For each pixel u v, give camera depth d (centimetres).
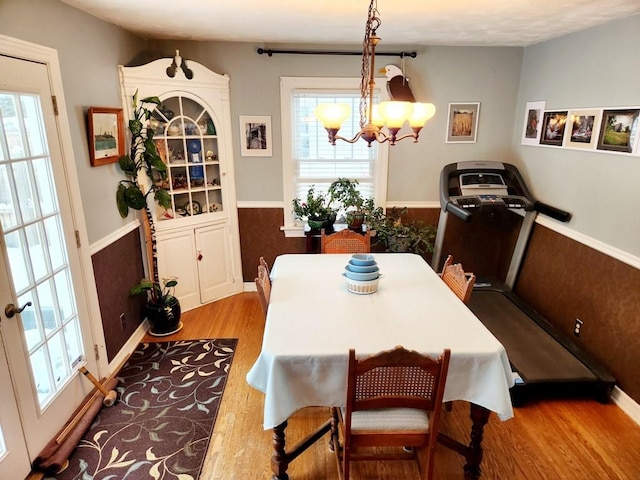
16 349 200
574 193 325
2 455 191
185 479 209
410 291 245
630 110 266
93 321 272
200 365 309
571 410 262
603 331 287
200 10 265
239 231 430
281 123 401
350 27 313
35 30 218
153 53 375
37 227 218
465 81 400
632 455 227
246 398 271
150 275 354
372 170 427
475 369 183
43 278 223
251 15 278
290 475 213
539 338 310
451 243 440
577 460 223
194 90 366
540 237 366
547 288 354
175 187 378
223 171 403
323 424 242
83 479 209
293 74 390
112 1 244
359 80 395
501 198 371
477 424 198
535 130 379
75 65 259
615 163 280
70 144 248
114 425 246
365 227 402
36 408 214
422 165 421
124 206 319
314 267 283
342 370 181
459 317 213
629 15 265
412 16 276
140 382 288
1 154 192
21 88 204
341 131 413
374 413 184
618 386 270
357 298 235
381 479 212
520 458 224
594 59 300
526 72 392
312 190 414
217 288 422
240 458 222
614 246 282
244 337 350
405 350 155
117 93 320
